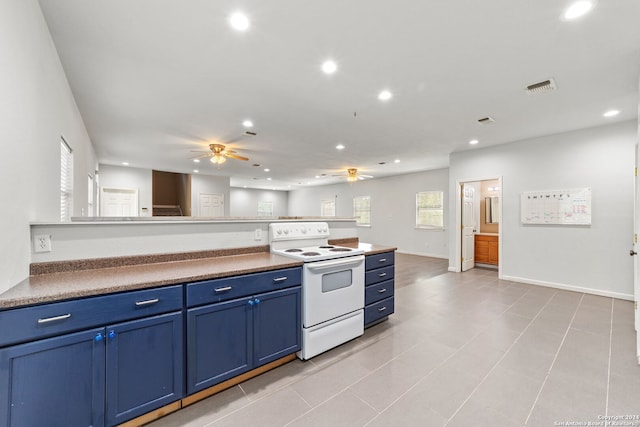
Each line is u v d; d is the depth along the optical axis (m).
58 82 2.29
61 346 1.26
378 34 2.02
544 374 2.04
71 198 2.98
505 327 2.91
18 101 1.42
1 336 1.14
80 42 2.12
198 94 3.01
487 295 4.07
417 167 7.47
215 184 8.91
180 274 1.70
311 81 2.72
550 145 4.42
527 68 2.46
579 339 2.60
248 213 12.20
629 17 1.81
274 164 7.04
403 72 2.54
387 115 3.60
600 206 3.98
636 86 2.77
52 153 2.13
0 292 1.23
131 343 1.45
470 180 5.44
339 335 2.48
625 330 2.79
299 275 2.23
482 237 6.29
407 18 1.84
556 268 4.38
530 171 4.63
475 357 2.30
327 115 3.62
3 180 1.25
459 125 3.98
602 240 3.97
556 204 4.36
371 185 9.65
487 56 2.28
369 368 2.14
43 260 1.66
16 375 1.17
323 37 2.06
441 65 2.42
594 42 2.08
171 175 9.82
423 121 3.81
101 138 4.64
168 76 2.63
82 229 1.79
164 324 1.56
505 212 4.94
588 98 3.06
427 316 3.24
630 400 1.74
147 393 1.51
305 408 1.69
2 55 1.24
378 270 2.96
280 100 3.16
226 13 1.81
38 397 1.21
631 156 3.75
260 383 1.95
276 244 2.76
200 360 1.70
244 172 8.31
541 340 2.59
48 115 1.99
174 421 1.57
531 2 1.69
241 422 1.57
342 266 2.49
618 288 3.85
